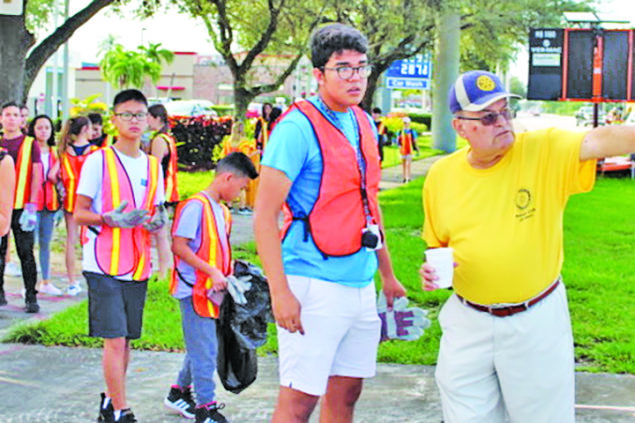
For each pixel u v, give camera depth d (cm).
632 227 1366
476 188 376
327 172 377
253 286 475
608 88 2338
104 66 6100
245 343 470
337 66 375
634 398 587
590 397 589
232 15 2066
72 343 726
